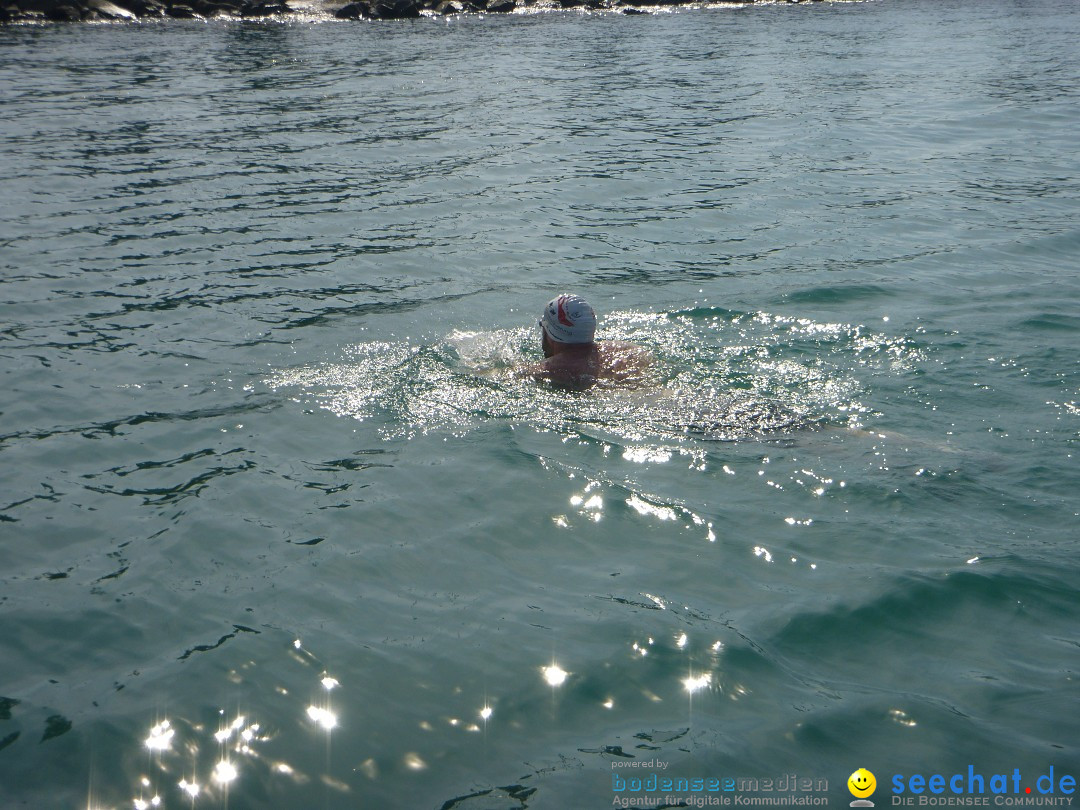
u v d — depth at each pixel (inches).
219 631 153.5
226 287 323.6
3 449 215.0
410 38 1014.4
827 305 297.9
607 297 312.2
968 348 258.8
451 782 124.0
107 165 498.9
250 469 205.5
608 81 772.0
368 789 123.3
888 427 217.0
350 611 157.9
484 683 140.8
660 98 702.5
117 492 197.5
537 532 179.6
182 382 250.1
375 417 229.1
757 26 1131.3
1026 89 721.0
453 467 203.6
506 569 168.9
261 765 127.1
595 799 120.4
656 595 160.2
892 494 187.5
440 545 176.2
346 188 456.1
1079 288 311.7
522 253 362.3
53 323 290.4
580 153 533.3
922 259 349.1
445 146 547.2
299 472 203.6
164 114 629.3
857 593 158.4
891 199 437.7
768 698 136.9
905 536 173.8
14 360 263.1
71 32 1025.5
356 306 306.2
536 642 149.3
